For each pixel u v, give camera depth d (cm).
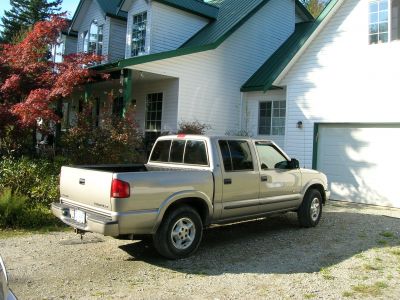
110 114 1166
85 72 1084
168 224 602
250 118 1627
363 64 1231
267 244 725
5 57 1183
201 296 481
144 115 1577
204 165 680
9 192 802
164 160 758
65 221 615
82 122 1146
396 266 609
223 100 1581
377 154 1208
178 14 1655
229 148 700
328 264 614
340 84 1278
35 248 660
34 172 957
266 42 1770
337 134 1296
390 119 1171
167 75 1381
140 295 480
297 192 825
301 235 794
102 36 1838
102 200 566
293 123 1387
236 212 698
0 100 1155
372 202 1211
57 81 1081
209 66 1524
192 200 644
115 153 1098
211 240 748
